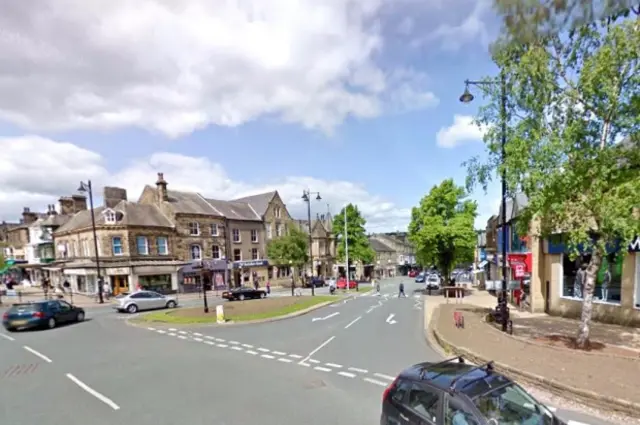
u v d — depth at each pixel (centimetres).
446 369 534
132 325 1733
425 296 3020
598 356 925
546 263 1839
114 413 694
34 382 883
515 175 1034
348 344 1236
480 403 446
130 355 1134
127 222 3294
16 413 702
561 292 1742
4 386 858
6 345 1327
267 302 2522
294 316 1916
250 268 4269
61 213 4634
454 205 3119
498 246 2680
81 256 3531
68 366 1018
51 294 3416
